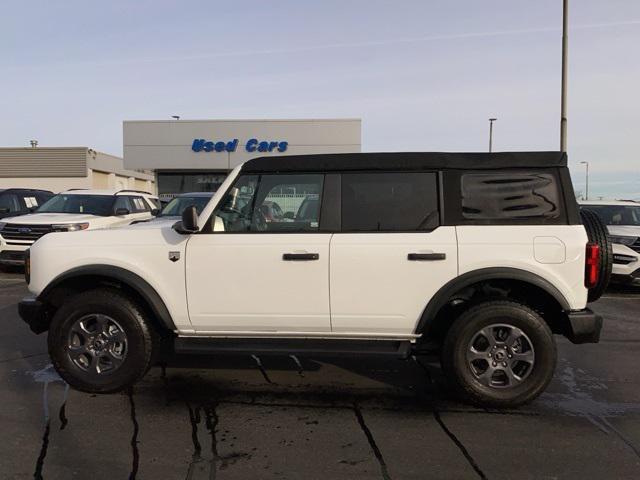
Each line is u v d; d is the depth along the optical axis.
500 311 4.22
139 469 3.37
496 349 4.28
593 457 3.55
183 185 34.19
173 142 32.62
